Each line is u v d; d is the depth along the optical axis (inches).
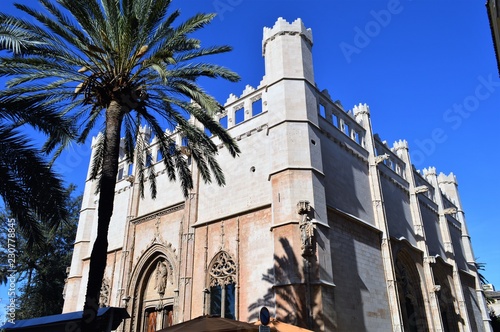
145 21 641.6
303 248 800.3
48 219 488.1
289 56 1037.2
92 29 617.3
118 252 1316.4
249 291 894.4
